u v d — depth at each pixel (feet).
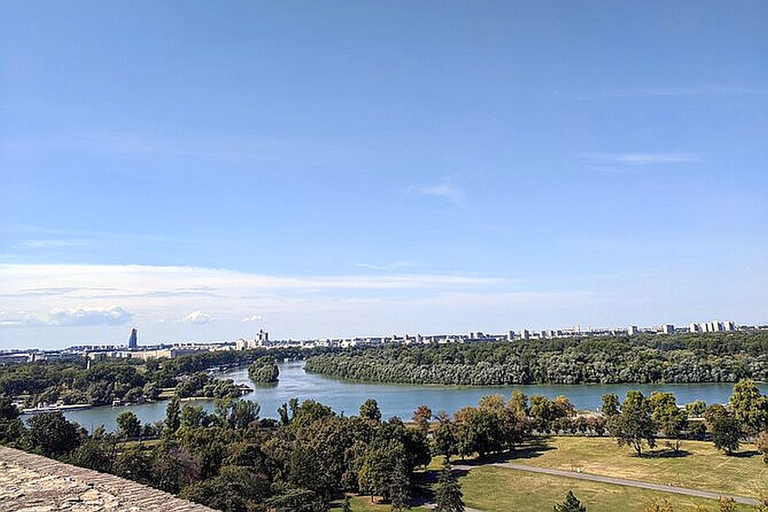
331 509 250.16
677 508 226.99
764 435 325.42
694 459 318.86
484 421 350.43
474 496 264.31
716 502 233.96
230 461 260.83
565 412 428.15
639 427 336.29
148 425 412.98
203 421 425.69
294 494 214.90
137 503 44.62
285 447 296.10
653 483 272.31
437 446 337.31
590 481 282.36
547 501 250.98
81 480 51.49
